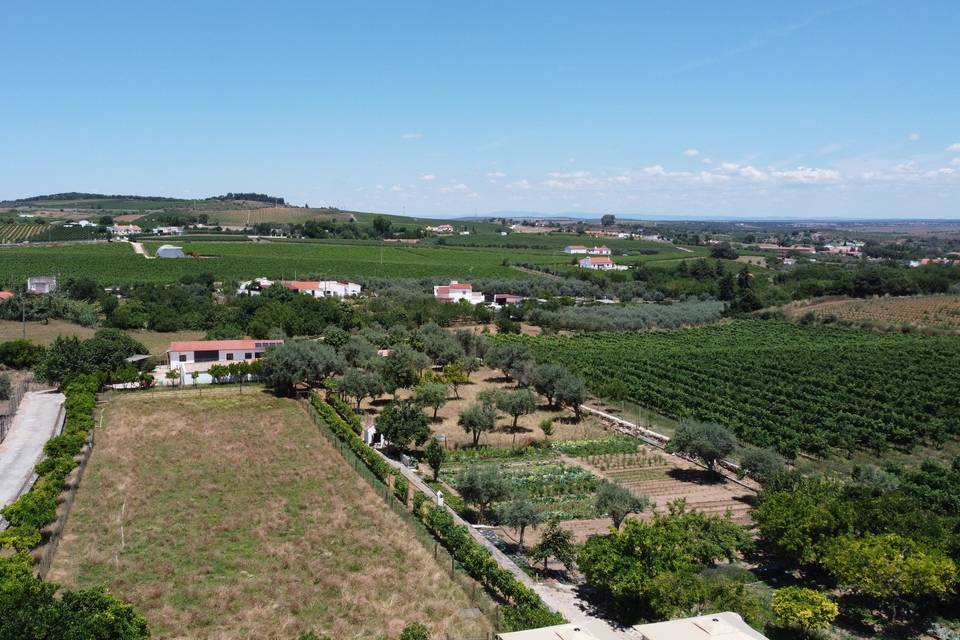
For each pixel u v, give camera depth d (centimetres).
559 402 8875
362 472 5897
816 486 5053
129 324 13238
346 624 3638
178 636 3491
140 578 4078
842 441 7388
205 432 7175
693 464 6775
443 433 7606
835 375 10550
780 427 7762
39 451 6481
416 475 6203
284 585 4038
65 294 14962
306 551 4484
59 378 9069
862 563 3769
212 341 10850
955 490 5803
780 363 11375
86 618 3020
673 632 2931
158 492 5453
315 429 7406
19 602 3073
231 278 19850
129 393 8825
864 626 3775
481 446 7175
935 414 8556
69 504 5009
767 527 4353
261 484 5684
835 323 16562
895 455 7356
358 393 8238
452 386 9856
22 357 9831
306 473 5972
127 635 3066
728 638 2902
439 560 4394
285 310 13500
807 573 4409
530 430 7894
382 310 15688
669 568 3769
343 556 4431
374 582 4100
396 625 3631
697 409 8481
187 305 14462
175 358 10188
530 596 3700
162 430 7200
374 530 4841
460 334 12069
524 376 9469
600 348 13038
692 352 12488
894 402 8988
